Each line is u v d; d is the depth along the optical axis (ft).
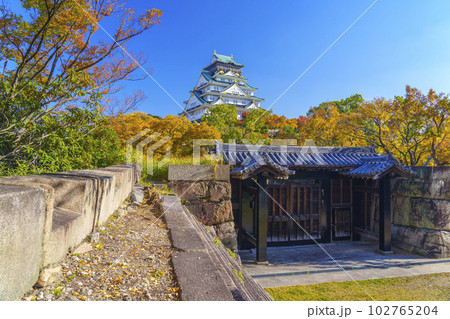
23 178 9.31
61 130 18.13
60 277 7.30
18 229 5.38
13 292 5.34
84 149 22.35
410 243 35.88
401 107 64.90
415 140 65.72
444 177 34.55
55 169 17.46
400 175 33.91
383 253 34.09
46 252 6.86
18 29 22.08
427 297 21.63
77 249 9.38
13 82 20.44
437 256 32.32
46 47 25.07
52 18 22.33
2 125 16.84
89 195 10.56
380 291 22.84
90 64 26.96
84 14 22.85
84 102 20.36
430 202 34.58
